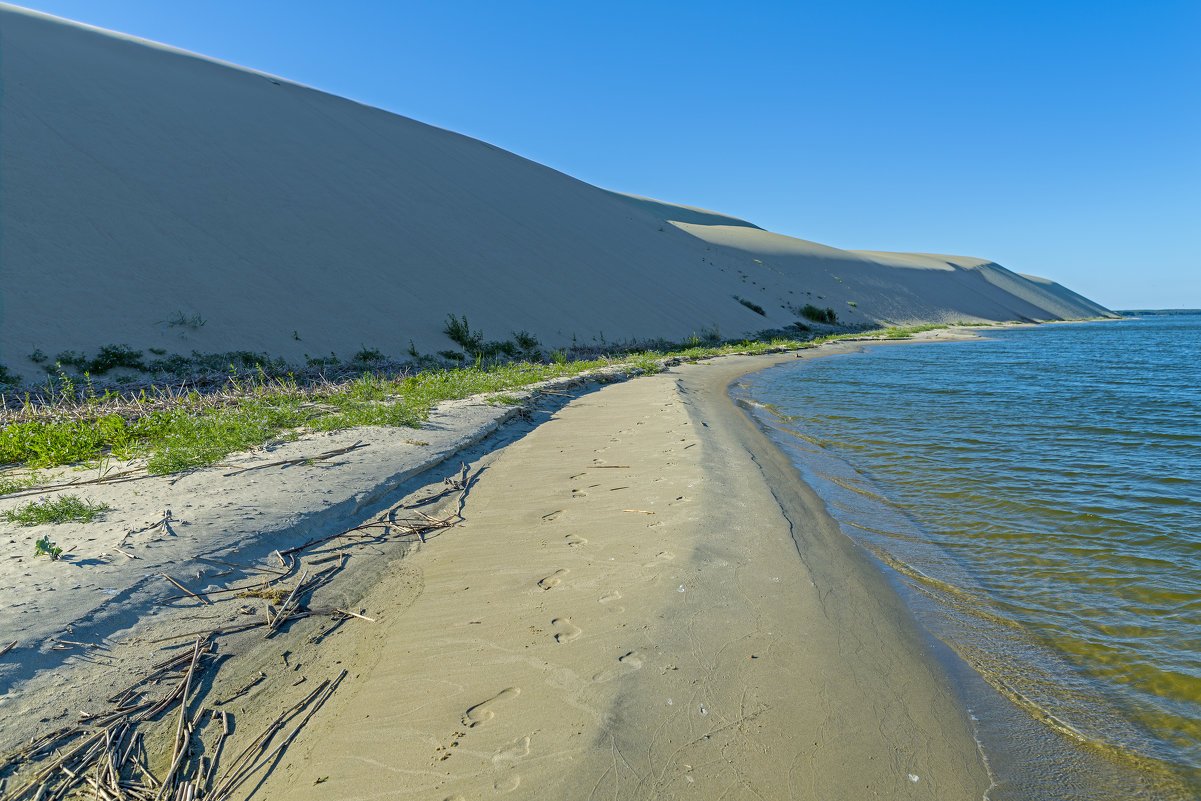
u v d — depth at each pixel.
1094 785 2.45
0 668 2.58
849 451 8.23
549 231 30.14
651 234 42.44
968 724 2.78
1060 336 45.31
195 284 15.11
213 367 13.09
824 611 3.62
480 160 34.69
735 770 2.32
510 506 5.17
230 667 2.91
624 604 3.48
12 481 5.20
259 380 12.78
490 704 2.64
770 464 7.20
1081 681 3.17
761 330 35.53
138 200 16.31
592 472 6.20
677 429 8.32
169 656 2.92
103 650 2.86
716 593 3.67
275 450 6.16
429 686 2.78
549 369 15.44
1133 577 4.34
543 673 2.84
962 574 4.39
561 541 4.42
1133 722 2.86
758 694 2.78
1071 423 10.09
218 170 19.41
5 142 15.32
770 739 2.50
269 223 18.70
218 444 6.14
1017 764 2.55
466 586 3.75
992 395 13.67
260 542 4.03
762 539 4.61
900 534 5.14
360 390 10.59
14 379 10.63
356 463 5.80
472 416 8.42
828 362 23.88
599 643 3.08
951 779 2.42
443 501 5.31
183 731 2.49
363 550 4.25
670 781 2.24
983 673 3.20
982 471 7.14
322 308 16.91
